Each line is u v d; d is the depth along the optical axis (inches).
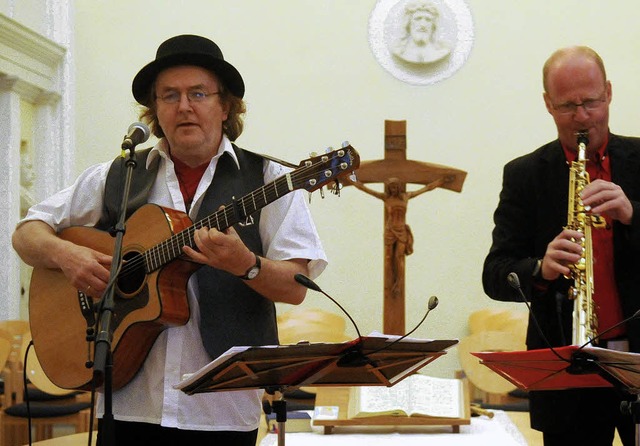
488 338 286.8
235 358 117.7
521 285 149.6
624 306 147.9
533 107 394.9
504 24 397.1
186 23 409.7
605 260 151.9
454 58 397.7
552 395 151.6
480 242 393.4
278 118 404.2
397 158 252.5
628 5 393.1
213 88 151.6
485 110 396.5
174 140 150.7
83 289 148.9
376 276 395.5
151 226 148.3
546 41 395.5
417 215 396.2
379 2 401.1
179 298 145.5
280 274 141.2
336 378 133.5
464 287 392.8
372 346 123.5
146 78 153.9
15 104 378.6
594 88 147.3
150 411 144.9
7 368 319.0
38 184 403.5
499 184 394.9
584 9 394.9
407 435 192.7
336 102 402.0
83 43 412.2
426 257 394.6
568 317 151.1
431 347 128.8
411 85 399.2
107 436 120.3
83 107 410.6
